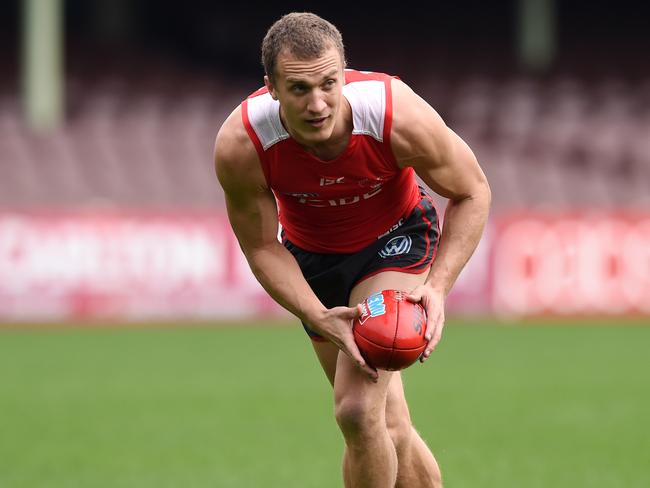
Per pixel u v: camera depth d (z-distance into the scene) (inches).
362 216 667.4
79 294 2274.9
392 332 604.7
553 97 3489.2
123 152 2915.8
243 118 606.2
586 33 3801.7
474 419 1240.2
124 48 3627.0
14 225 2247.8
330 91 561.0
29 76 2947.8
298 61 553.3
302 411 1306.6
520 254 2394.2
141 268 2293.3
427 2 3919.8
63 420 1246.3
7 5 3599.9
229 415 1278.3
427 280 638.5
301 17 564.7
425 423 1213.1
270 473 951.6
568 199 2967.5
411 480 697.0
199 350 1943.9
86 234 2272.4
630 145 3228.3
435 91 3570.4
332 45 559.2
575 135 3267.7
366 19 3919.8
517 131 3304.6
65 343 2046.0
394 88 606.5
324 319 629.6
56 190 2773.1
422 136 606.5
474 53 3789.4
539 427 1186.6
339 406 633.0
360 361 613.6
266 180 624.1
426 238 692.7
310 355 1876.2
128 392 1462.8
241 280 2338.8
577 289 2394.2
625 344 2030.0
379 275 674.8
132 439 1127.0
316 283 697.6
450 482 909.2
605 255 2393.0
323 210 658.8
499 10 3897.6
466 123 3363.7
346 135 603.8
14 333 2197.3
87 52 3533.5
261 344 2033.7
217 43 3917.3
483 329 2281.0
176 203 2802.7
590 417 1251.2
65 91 3280.0
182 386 1519.4
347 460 653.3
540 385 1520.7
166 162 2908.5
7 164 2807.6
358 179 627.5
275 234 649.0
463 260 644.7
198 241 2314.2
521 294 2397.9
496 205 2920.8
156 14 3885.3
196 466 986.7
